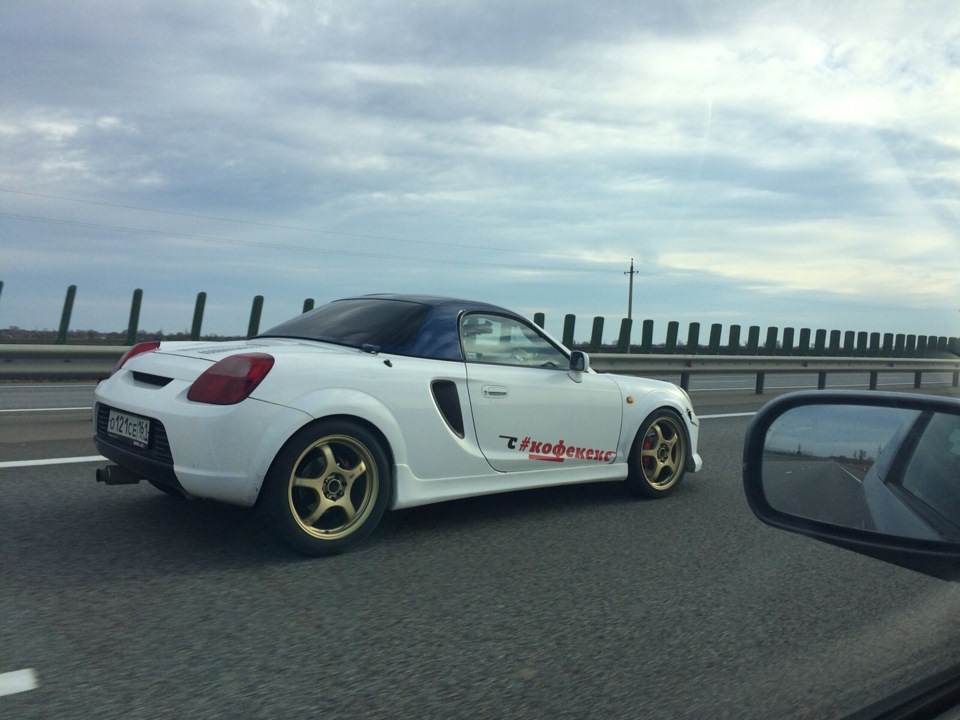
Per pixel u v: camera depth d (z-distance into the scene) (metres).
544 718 2.51
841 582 3.94
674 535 4.73
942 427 2.18
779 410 2.44
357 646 2.98
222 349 4.21
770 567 4.16
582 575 3.93
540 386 4.91
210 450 3.64
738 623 3.37
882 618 3.46
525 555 4.23
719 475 6.75
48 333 18.16
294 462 3.78
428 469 4.33
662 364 13.77
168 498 5.03
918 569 2.04
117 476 4.23
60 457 6.29
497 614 3.37
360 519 4.07
